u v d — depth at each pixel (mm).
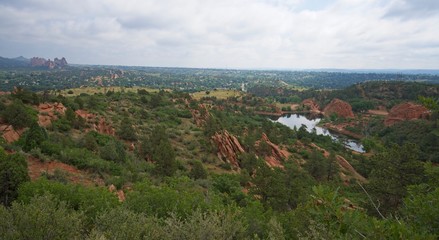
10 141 30516
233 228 9812
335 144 93312
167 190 16234
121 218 10258
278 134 91625
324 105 182625
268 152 67062
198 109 92875
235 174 44656
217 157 55875
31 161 25047
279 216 17375
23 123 35031
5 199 15344
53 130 39281
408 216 6371
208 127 64625
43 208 9336
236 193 30203
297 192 33219
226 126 81688
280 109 176500
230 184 34469
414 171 25906
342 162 70375
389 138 93625
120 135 50125
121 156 35094
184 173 37562
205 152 56250
